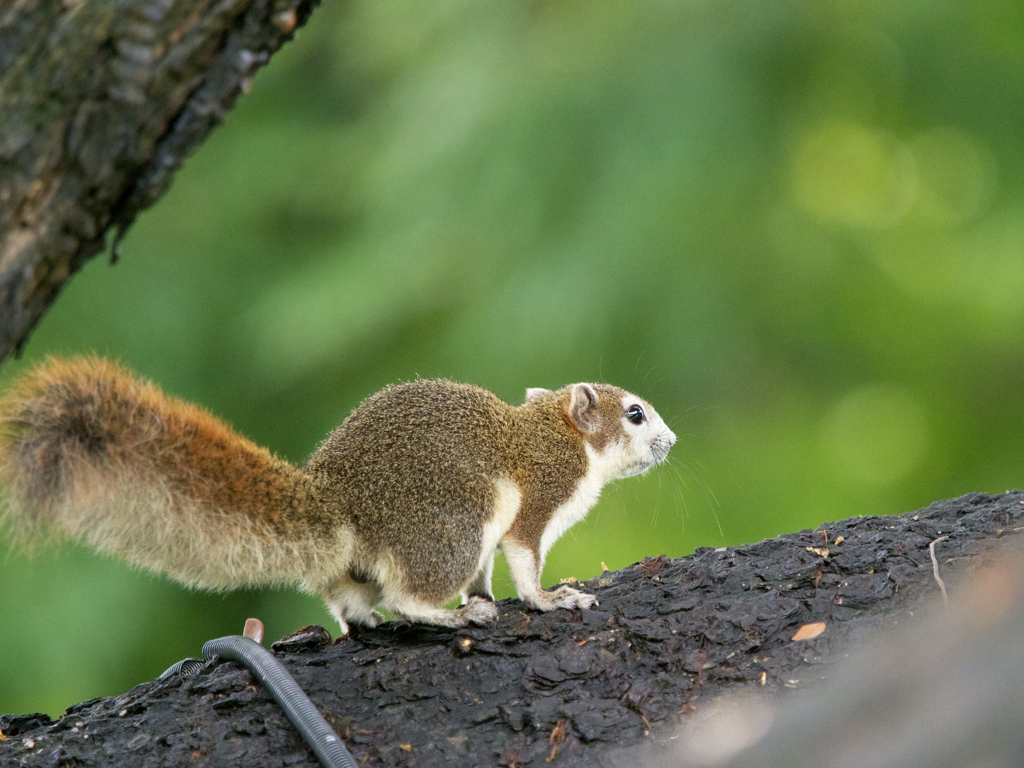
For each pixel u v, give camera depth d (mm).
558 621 5770
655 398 14625
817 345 15211
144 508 5578
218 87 3592
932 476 15680
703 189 14000
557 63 14914
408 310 15695
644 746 4938
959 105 15328
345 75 18750
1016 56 15141
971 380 15836
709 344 14141
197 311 17250
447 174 14867
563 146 14461
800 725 3314
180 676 5633
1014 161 15305
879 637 5234
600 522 14539
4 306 3537
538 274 14242
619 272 13930
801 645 5332
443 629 6133
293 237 18438
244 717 5215
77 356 5328
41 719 5559
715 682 5262
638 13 14812
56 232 3578
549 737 5102
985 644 3045
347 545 6211
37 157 3443
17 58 3381
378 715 5293
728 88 14242
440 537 6363
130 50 3436
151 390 5594
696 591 5848
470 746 5094
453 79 15359
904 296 15328
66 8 3395
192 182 18219
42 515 4949
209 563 5852
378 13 16297
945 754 2914
